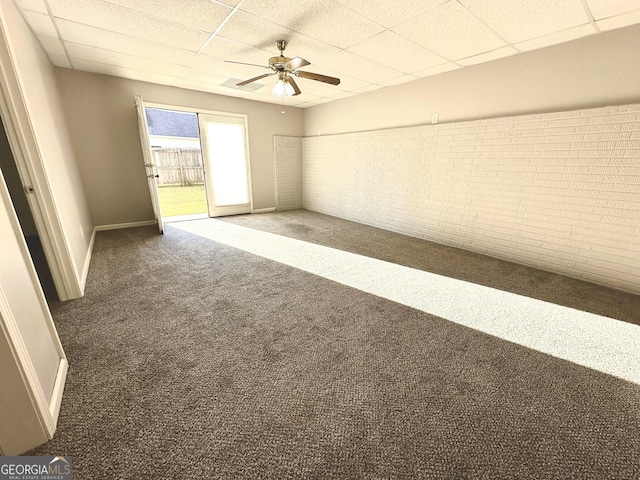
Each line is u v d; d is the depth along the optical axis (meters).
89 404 1.23
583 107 2.49
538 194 2.83
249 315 1.99
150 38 2.57
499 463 1.03
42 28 2.33
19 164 1.79
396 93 4.04
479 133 3.18
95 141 3.87
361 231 4.41
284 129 5.70
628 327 1.92
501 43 2.57
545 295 2.37
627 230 2.37
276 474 0.98
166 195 7.92
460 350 1.66
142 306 2.07
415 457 1.04
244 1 1.95
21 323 1.04
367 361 1.56
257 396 1.30
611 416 1.23
